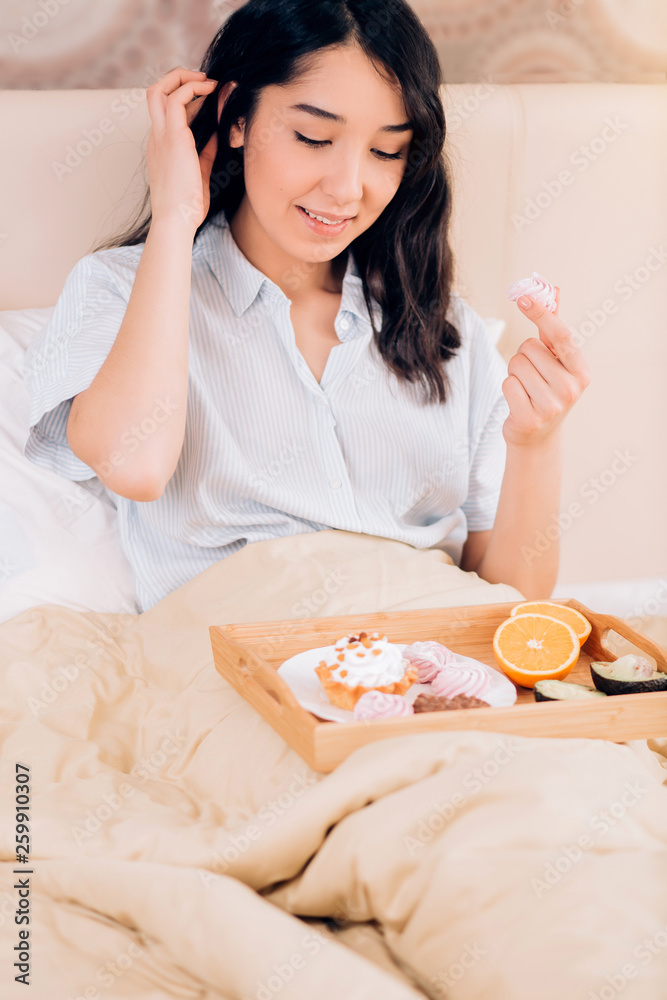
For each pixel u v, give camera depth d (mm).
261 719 917
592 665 915
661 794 770
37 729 958
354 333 1258
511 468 1273
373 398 1263
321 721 828
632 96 1774
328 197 1084
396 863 698
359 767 743
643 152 1784
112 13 1595
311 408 1227
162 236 1090
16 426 1315
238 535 1200
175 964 727
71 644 1112
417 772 743
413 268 1264
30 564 1225
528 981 632
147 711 1024
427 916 683
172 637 1110
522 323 1841
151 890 721
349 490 1235
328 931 756
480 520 1449
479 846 691
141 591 1233
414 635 1002
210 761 911
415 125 1099
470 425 1398
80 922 752
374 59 1038
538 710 806
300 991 646
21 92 1545
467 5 1723
